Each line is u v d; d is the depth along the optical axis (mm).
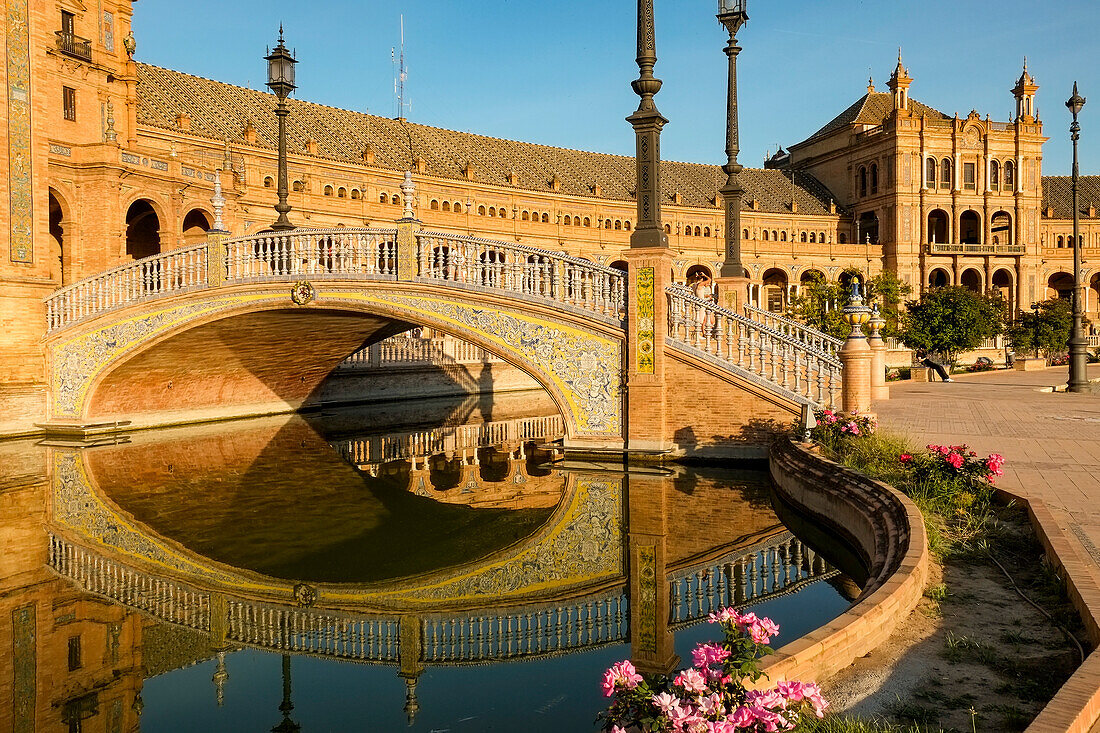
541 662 7930
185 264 22969
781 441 15688
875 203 87375
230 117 57469
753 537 12047
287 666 8062
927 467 10969
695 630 8539
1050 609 6906
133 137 43938
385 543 12406
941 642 6285
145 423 26562
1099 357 59656
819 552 11211
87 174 36656
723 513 13609
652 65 17875
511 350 19406
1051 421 18625
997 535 9023
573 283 19188
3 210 24531
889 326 54344
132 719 6926
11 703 7316
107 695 7445
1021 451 13891
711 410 17938
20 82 25062
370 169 61844
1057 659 5926
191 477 17781
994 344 64312
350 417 31469
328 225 54000
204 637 8859
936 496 10312
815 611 8742
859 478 11227
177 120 50688
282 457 20781
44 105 25812
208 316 22172
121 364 23828
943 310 53031
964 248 84188
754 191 90562
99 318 23984
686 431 18125
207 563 11453
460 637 8695
